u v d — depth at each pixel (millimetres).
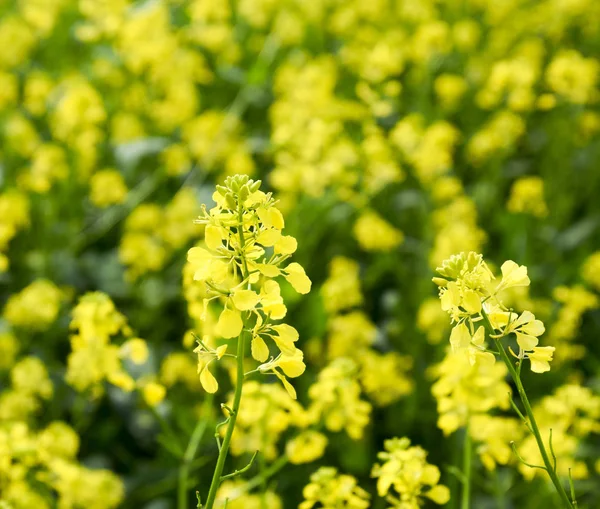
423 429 3744
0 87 5645
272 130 5680
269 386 2625
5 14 7457
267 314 1620
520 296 4027
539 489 3229
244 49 6707
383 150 4961
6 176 5250
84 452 3727
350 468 3520
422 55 5914
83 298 2648
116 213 4941
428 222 4793
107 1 6285
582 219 5230
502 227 4910
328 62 6102
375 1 6875
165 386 3779
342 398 2654
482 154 5195
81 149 5074
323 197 4867
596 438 3641
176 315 4398
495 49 6504
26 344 4043
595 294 4508
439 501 2221
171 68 5855
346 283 4004
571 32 7016
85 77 6125
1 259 3316
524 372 3906
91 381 2750
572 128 5371
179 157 5059
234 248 1625
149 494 3455
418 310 4242
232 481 2812
